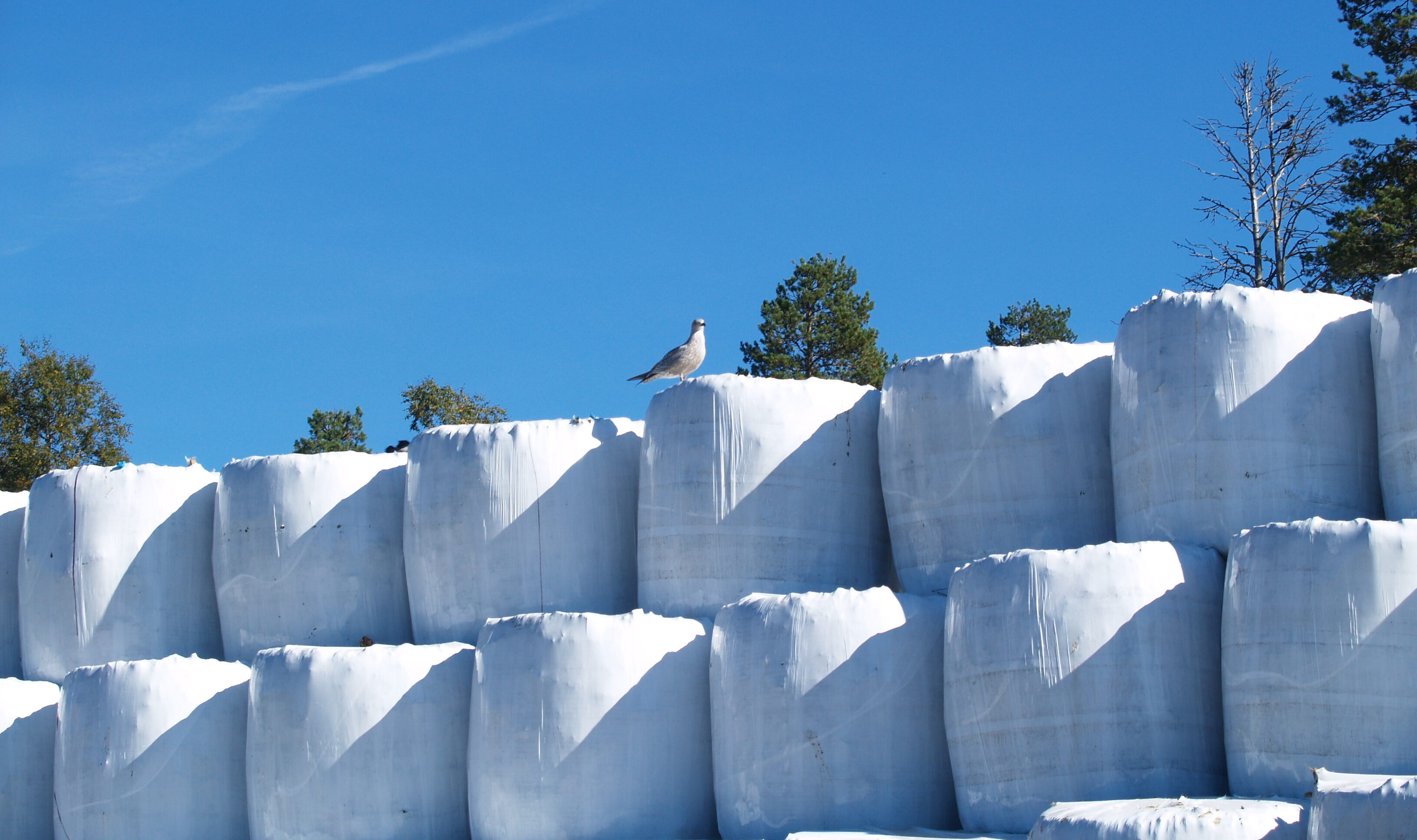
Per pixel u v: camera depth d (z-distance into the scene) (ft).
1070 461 49.52
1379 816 33.14
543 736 50.21
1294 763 38.70
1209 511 44.52
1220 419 44.50
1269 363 44.47
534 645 51.11
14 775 60.85
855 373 117.50
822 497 53.83
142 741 57.21
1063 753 42.09
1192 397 44.93
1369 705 37.88
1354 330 45.16
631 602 57.41
